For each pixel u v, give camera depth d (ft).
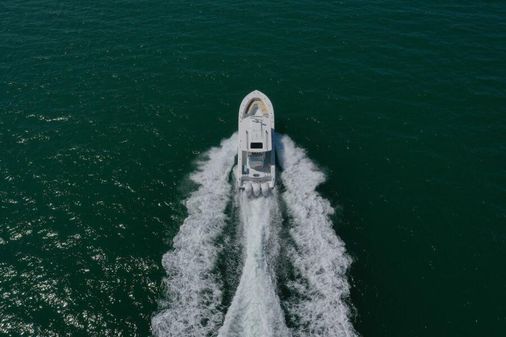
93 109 160.04
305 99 164.96
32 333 102.78
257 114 150.20
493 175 138.31
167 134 151.74
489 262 117.19
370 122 156.25
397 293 110.73
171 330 102.37
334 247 119.34
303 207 128.88
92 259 116.67
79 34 193.36
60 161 141.59
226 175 138.41
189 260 115.85
